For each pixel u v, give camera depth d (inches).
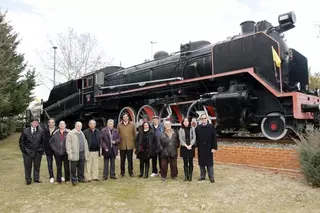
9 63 625.9
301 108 294.4
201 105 366.0
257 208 200.8
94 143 288.4
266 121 320.2
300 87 366.3
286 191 229.9
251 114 323.6
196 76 388.8
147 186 258.7
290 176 264.7
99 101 562.3
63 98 732.0
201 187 247.3
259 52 325.1
